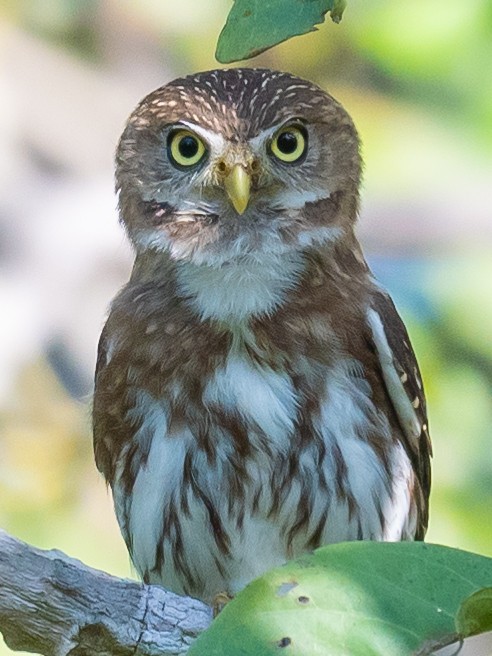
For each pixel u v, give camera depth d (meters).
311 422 9.32
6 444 13.42
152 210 9.70
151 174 9.70
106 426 9.69
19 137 14.71
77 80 15.05
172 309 9.45
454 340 13.37
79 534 13.05
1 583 7.49
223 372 9.31
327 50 14.59
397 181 13.80
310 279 9.47
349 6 14.36
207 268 9.44
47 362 13.90
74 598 7.62
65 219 14.38
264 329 9.30
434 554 5.56
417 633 5.42
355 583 5.50
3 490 13.25
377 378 9.55
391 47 14.05
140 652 7.74
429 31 13.97
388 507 9.60
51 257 14.22
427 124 13.95
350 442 9.38
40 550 7.66
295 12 6.00
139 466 9.53
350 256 9.80
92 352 13.95
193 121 9.54
